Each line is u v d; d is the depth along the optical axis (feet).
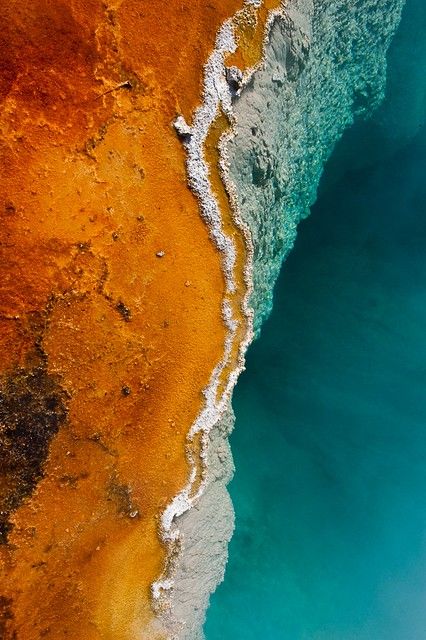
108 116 26.78
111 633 28.86
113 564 28.86
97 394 27.71
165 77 27.40
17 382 26.43
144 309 28.09
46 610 27.81
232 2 27.66
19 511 26.94
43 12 25.38
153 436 28.94
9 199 25.43
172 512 29.40
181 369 29.04
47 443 27.12
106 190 26.99
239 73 27.81
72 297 26.78
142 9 26.73
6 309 25.81
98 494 28.30
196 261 28.81
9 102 25.22
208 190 28.45
